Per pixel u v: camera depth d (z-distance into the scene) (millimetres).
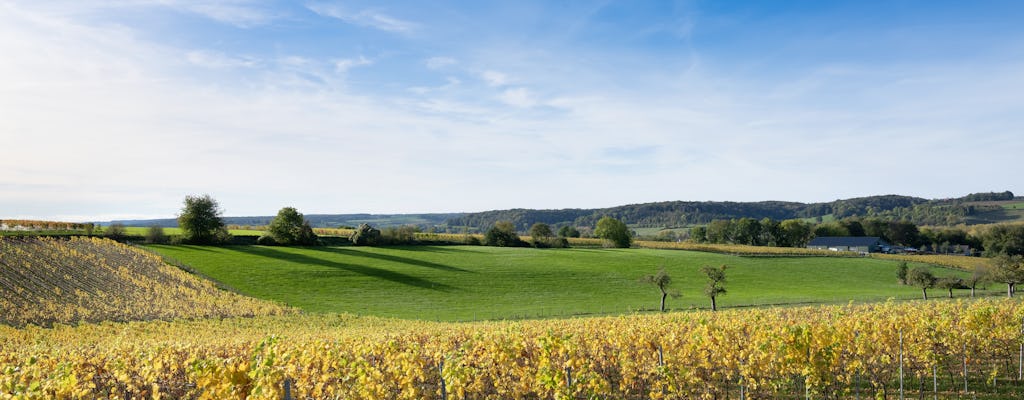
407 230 100188
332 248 85562
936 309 26172
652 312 51031
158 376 14703
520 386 15297
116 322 39250
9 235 64188
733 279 72625
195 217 78812
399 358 14633
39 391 11195
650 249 104125
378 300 56281
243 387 11664
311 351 15156
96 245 65688
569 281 68812
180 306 46000
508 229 106438
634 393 17031
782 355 15680
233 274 62031
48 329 35719
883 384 17938
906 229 140375
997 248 108312
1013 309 24594
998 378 18984
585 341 19094
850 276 75062
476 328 29281
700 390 16281
